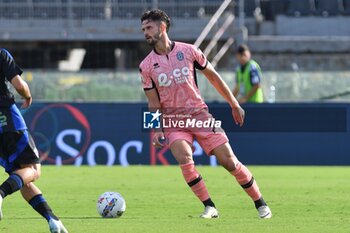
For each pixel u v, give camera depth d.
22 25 98.88
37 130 64.06
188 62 30.62
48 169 59.62
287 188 45.59
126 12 99.62
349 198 40.16
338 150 63.75
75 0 99.56
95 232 27.77
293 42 99.00
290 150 63.75
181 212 34.53
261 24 102.50
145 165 64.06
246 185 31.42
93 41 98.75
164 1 98.44
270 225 29.48
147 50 100.19
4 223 30.53
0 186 25.08
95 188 45.50
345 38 100.88
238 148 63.62
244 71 63.50
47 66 100.62
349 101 67.56
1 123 25.62
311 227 29.05
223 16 97.31
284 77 74.38
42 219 31.91
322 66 98.94
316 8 104.56
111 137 64.25
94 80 75.25
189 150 31.16
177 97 30.66
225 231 27.86
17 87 25.36
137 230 28.22
